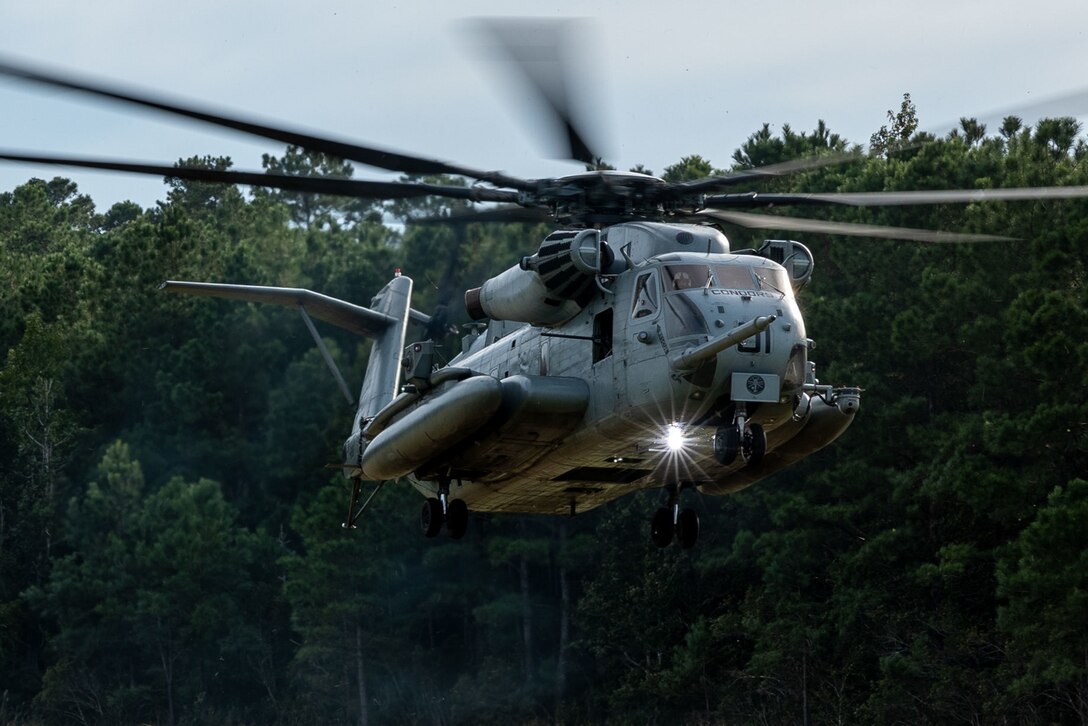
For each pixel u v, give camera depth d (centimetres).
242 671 19038
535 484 7012
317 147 4650
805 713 13762
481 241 18888
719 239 6119
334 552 17612
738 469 6925
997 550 11750
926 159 14062
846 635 13812
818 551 14412
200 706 18738
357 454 8094
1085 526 10362
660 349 5769
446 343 18200
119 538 19425
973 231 13225
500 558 17488
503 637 18238
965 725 12838
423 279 18900
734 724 14838
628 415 5966
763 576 14350
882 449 13638
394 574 18038
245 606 19125
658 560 16225
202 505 19100
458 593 18100
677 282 5834
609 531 16662
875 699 13025
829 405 6300
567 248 6053
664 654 16200
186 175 4741
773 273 5950
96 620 19488
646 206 6294
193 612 18550
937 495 12669
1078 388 11844
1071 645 11162
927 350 13425
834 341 14412
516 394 6206
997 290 13188
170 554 18662
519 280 6406
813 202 5894
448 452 6906
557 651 18112
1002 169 13700
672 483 6869
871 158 15762
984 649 13200
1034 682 11462
